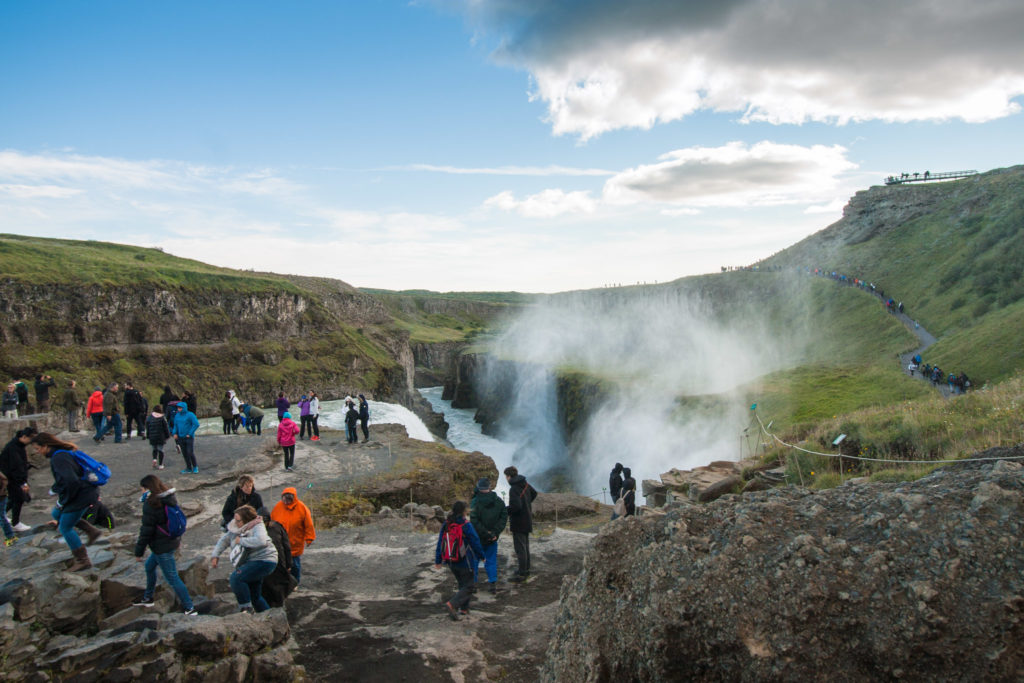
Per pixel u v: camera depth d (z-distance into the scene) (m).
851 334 66.81
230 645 6.03
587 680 3.97
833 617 3.44
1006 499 3.53
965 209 94.69
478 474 21.59
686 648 3.63
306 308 101.38
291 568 8.52
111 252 99.75
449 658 6.97
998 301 51.22
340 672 6.64
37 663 5.29
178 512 6.83
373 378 99.94
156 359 79.81
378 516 15.30
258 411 25.56
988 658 3.09
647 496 18.62
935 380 36.59
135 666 5.45
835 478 12.44
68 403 23.05
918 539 3.51
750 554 3.75
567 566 10.84
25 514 12.96
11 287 68.44
